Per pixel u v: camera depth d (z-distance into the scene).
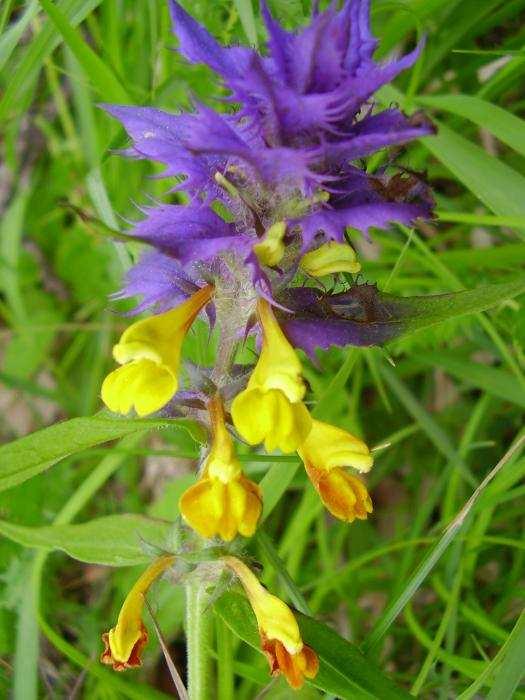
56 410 0.21
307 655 0.10
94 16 0.19
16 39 0.13
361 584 0.17
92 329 0.20
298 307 0.10
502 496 0.14
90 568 0.18
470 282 0.17
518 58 0.16
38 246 0.21
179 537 0.11
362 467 0.10
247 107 0.09
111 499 0.19
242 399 0.09
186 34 0.09
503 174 0.14
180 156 0.10
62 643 0.13
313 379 0.17
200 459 0.11
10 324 0.22
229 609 0.11
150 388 0.09
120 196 0.18
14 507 0.16
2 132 0.21
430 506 0.16
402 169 0.09
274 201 0.09
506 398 0.16
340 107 0.08
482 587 0.17
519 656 0.11
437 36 0.17
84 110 0.18
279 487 0.13
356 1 0.09
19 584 0.15
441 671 0.15
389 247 0.18
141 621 0.11
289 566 0.16
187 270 0.10
